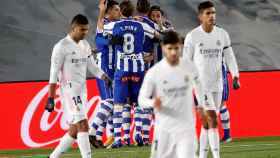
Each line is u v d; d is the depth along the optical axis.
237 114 39.47
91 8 43.41
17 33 43.00
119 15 35.81
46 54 42.91
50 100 26.19
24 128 37.72
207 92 26.50
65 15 43.38
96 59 36.31
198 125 38.16
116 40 35.06
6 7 43.16
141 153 32.25
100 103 36.47
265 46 44.53
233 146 34.75
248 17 44.94
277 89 39.94
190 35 26.59
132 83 35.50
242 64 44.34
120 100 35.56
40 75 42.72
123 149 34.72
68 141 27.31
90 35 42.91
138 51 35.28
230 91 39.59
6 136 37.56
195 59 26.64
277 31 44.81
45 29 43.16
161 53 36.31
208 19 26.28
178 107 20.36
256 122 39.66
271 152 31.50
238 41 44.53
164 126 20.36
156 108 19.59
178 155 20.19
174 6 44.03
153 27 35.59
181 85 20.39
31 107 37.84
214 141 26.12
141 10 35.91
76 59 26.27
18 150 37.12
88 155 26.41
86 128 26.48
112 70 36.12
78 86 26.31
